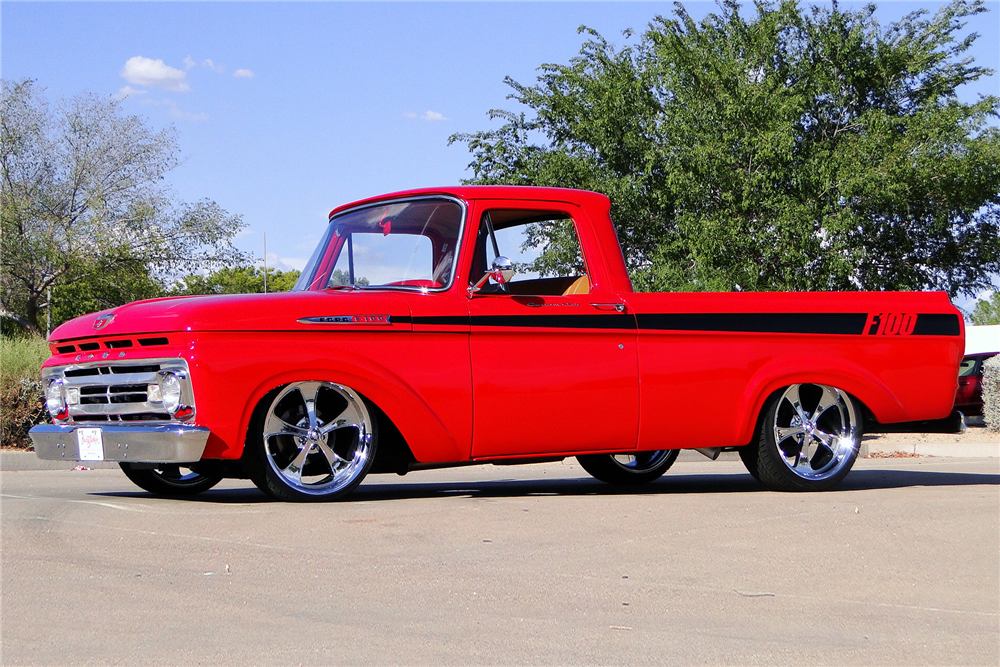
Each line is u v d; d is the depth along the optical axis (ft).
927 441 50.78
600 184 79.56
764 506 20.10
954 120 77.46
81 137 115.44
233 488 25.39
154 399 18.76
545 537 16.46
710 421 22.27
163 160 116.78
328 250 22.56
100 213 113.70
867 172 75.00
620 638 11.16
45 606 12.10
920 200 81.61
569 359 21.18
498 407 20.58
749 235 76.48
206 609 12.02
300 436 19.60
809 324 23.07
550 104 86.12
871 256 84.12
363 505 19.17
